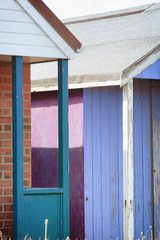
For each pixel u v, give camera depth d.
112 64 6.48
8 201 5.46
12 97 5.12
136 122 6.48
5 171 5.48
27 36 5.09
